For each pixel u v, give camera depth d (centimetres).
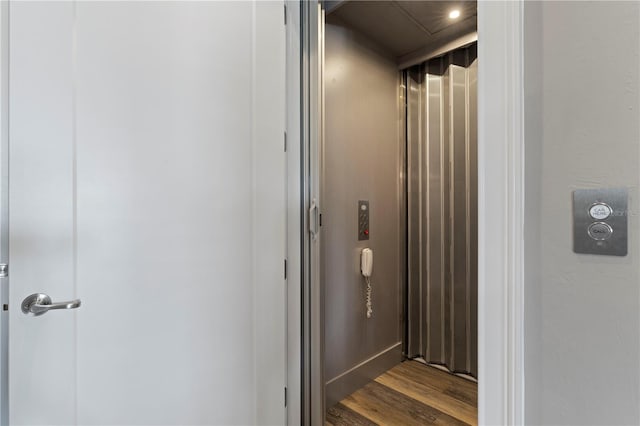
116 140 94
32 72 82
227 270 117
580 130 57
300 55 148
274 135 133
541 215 60
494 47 64
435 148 232
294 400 142
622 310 53
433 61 232
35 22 82
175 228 105
